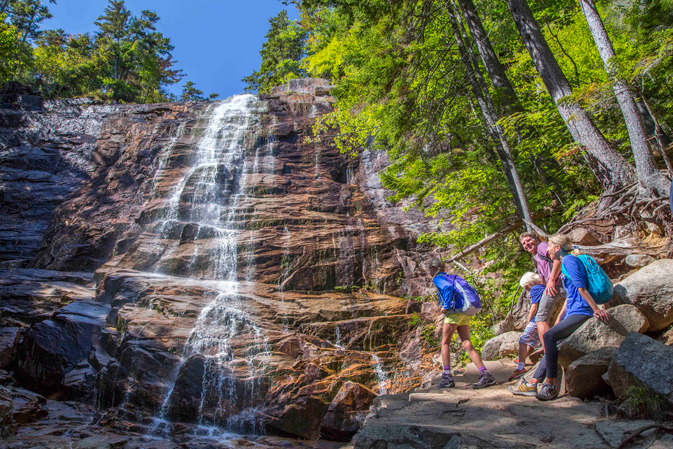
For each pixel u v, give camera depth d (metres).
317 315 14.56
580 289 4.43
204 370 11.08
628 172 8.32
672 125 9.95
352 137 18.58
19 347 13.20
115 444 9.05
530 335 5.47
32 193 23.39
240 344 12.34
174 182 21.81
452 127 13.63
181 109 29.20
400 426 3.73
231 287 15.99
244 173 22.47
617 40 13.09
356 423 10.07
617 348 4.25
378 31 12.00
